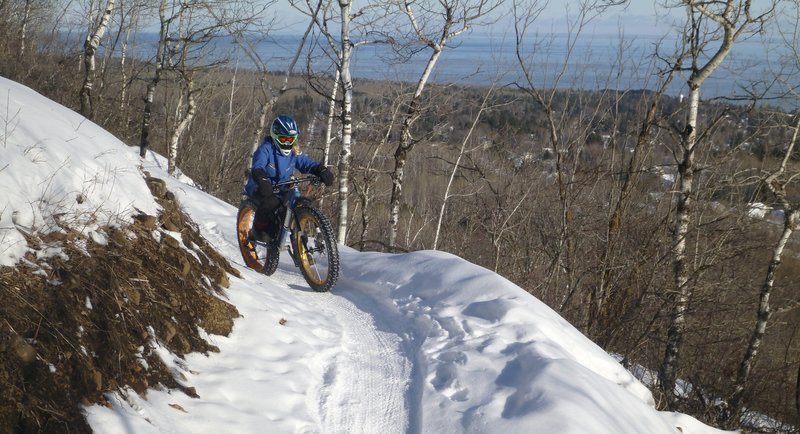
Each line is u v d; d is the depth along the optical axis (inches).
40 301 142.6
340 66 459.5
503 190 574.2
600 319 423.8
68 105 727.7
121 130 715.4
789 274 577.0
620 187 484.4
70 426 126.4
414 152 601.0
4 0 800.9
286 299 246.4
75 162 188.9
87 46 601.9
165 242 198.7
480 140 591.2
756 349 472.7
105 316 154.0
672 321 420.5
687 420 232.7
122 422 134.5
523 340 211.9
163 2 593.3
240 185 732.0
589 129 504.4
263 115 633.6
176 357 167.3
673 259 433.4
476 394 180.5
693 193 469.4
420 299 254.8
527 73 484.4
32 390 126.4
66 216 169.0
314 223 271.4
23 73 752.3
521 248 546.6
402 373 203.5
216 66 612.1
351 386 190.9
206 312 193.0
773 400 495.5
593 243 475.5
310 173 285.9
